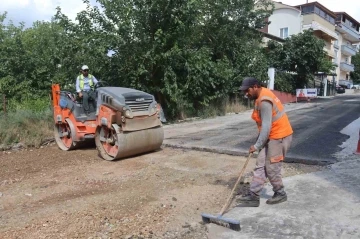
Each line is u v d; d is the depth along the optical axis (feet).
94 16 41.73
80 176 21.11
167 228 13.43
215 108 54.44
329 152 24.12
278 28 132.05
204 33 58.08
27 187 19.29
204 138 31.76
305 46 87.56
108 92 25.02
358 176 18.35
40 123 34.12
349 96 114.52
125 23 39.65
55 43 45.11
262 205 15.11
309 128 35.99
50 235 13.02
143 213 14.93
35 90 53.21
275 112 14.25
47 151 28.76
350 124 38.73
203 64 46.14
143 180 19.76
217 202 15.99
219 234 12.69
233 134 33.60
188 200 16.35
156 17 41.83
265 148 14.67
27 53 54.85
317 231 12.51
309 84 99.14
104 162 24.54
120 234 12.98
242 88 14.47
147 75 43.47
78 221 14.26
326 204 14.85
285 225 13.08
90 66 40.32
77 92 28.76
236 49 61.00
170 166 22.53
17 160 25.66
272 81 74.33
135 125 24.67
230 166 22.04
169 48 43.29
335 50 160.04
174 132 36.55
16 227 13.89
